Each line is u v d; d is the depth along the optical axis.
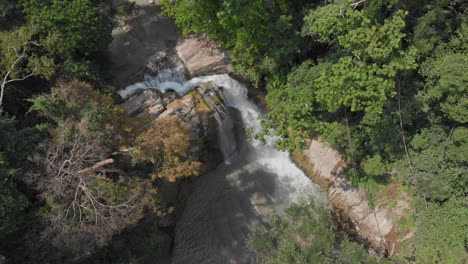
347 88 21.36
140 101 31.08
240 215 30.08
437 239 26.97
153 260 26.84
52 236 20.39
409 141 29.16
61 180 20.41
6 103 24.98
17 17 28.72
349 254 24.38
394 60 21.88
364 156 30.72
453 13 25.16
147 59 35.66
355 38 20.84
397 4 24.33
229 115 33.81
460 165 27.11
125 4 39.16
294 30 27.95
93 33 28.70
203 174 32.34
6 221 18.19
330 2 25.94
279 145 24.42
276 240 26.91
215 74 35.34
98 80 29.77
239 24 26.30
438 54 25.16
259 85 35.19
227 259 27.70
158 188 27.34
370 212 30.08
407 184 29.58
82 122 21.97
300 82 27.08
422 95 26.59
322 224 25.33
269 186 32.06
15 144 20.28
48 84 27.83
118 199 21.50
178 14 28.83
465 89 23.08
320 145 32.66
